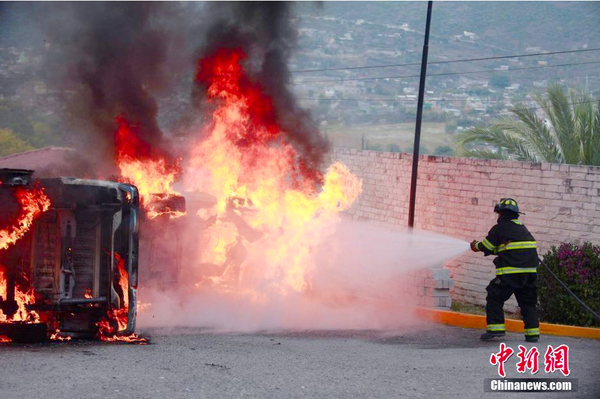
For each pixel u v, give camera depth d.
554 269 12.70
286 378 7.69
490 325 10.71
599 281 12.36
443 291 13.82
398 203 17.55
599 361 9.13
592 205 13.63
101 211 9.63
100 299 9.61
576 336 11.71
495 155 24.23
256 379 7.59
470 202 15.72
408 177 17.30
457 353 9.54
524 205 14.65
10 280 9.55
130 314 9.68
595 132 22.98
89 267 9.66
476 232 15.56
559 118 23.28
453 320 12.84
